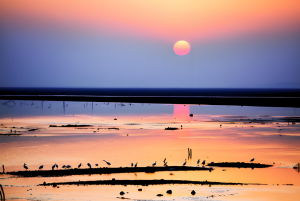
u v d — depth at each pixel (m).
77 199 34.00
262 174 42.88
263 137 69.88
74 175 42.72
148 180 40.62
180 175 42.81
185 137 70.94
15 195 35.34
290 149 57.47
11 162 49.03
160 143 64.19
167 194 35.78
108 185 38.97
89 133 76.25
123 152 56.06
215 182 39.97
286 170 44.69
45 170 44.66
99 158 51.66
